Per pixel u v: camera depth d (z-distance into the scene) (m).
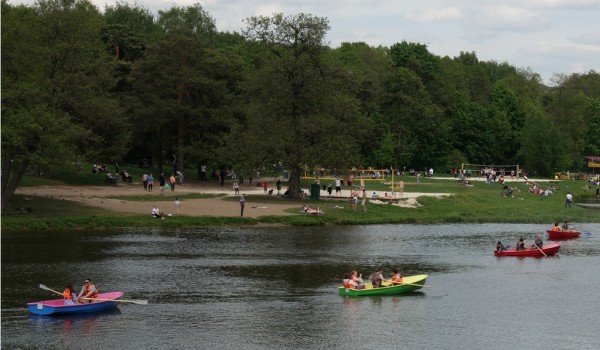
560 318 49.91
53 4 86.50
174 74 123.50
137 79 126.94
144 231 81.38
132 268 61.84
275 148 102.50
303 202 106.00
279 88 105.19
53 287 54.28
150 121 122.00
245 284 57.34
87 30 87.25
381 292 55.19
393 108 178.00
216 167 141.50
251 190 121.81
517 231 93.00
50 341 42.59
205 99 126.56
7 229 77.75
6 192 81.94
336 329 46.19
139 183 121.31
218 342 43.16
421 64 194.50
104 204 93.19
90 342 42.59
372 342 43.88
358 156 132.00
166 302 51.50
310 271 63.00
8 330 44.44
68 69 87.12
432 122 180.25
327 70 108.12
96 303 48.78
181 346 42.31
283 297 53.62
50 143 77.50
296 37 107.00
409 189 132.38
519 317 49.94
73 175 119.12
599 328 47.72
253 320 47.62
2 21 80.44
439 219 102.56
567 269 67.06
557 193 154.88
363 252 73.44
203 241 76.50
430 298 54.69
